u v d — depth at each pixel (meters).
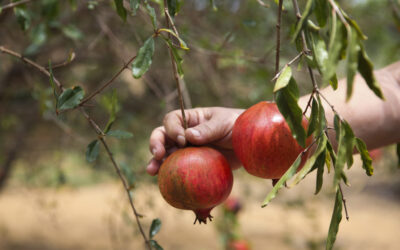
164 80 2.95
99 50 2.87
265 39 2.71
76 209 7.16
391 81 1.34
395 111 1.27
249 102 2.77
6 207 6.65
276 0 0.83
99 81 3.09
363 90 1.30
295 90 0.71
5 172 3.21
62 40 2.67
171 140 1.29
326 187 3.50
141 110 3.26
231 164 1.34
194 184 0.95
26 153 3.31
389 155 3.40
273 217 6.55
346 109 1.25
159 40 2.73
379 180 8.49
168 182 0.97
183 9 2.53
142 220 3.29
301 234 3.84
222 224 2.78
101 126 2.89
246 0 2.67
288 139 0.85
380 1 3.02
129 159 2.97
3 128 3.20
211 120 1.22
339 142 0.69
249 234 5.77
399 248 5.82
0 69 2.79
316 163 0.74
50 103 1.91
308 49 0.72
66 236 5.86
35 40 1.88
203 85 3.11
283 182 0.73
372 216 7.37
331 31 0.62
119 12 0.90
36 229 5.89
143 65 0.83
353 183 4.31
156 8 1.90
